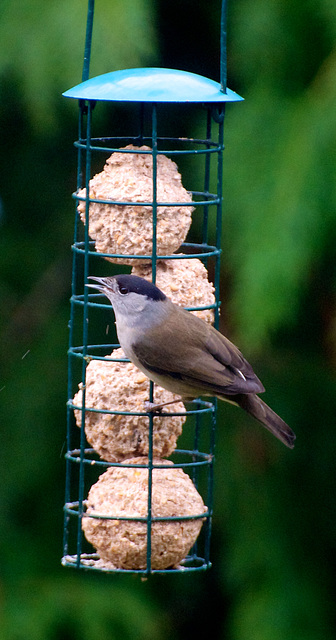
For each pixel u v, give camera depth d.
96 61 11.32
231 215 11.34
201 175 11.97
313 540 12.90
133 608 12.70
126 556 9.23
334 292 12.18
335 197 10.91
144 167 9.51
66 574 12.91
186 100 8.70
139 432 9.36
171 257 9.41
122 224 9.39
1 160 13.67
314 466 12.99
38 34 11.55
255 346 10.92
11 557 12.82
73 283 9.95
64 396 13.14
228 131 11.69
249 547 12.80
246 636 12.47
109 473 9.48
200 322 9.41
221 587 13.55
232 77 12.44
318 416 13.11
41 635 12.16
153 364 9.04
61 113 12.20
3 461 13.06
